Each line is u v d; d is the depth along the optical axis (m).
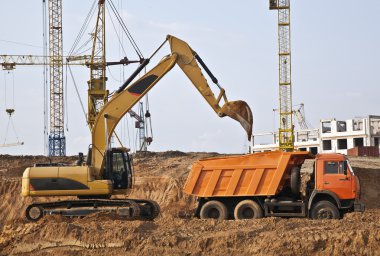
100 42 123.88
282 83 136.00
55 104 155.88
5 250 43.47
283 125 135.25
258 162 49.97
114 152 53.31
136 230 41.75
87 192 50.75
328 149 169.88
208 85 52.28
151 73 52.91
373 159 103.06
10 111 158.38
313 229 40.03
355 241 36.84
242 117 50.88
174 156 106.75
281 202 49.00
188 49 52.88
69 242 41.97
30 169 51.19
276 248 37.34
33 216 51.53
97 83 122.12
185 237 39.94
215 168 50.88
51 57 155.12
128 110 52.62
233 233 39.41
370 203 72.12
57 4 155.12
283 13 136.50
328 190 47.69
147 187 84.12
